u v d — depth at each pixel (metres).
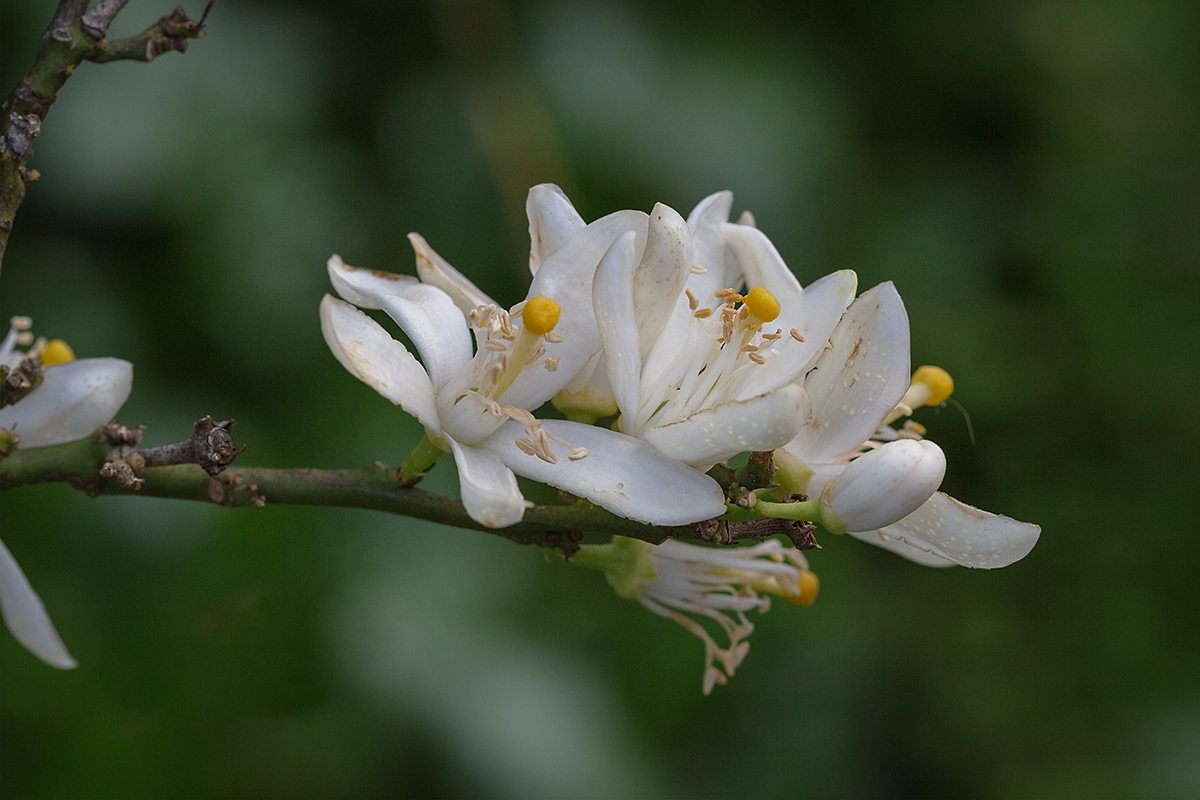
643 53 0.68
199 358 0.59
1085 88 0.80
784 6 0.74
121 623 0.55
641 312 0.47
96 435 0.46
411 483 0.47
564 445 0.46
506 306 0.63
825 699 0.69
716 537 0.46
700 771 0.65
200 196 0.59
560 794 0.57
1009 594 0.75
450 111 0.64
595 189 0.66
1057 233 0.78
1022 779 0.72
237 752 0.56
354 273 0.48
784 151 0.68
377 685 0.56
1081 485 0.77
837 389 0.47
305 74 0.63
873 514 0.46
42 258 0.58
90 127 0.58
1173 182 0.81
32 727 0.55
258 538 0.56
